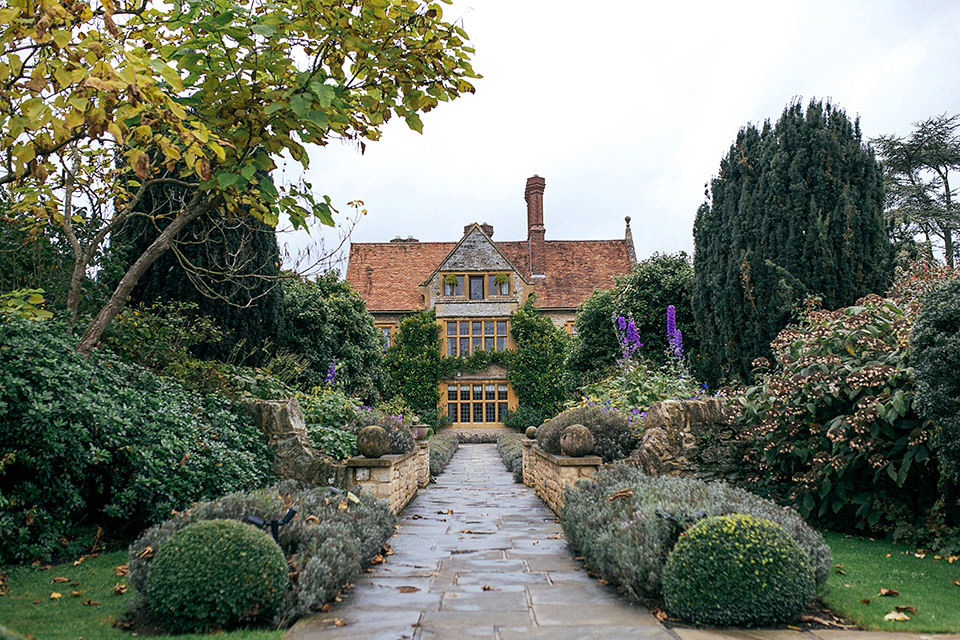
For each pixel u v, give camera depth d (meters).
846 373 5.86
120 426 4.96
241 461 5.96
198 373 7.05
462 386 26.86
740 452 7.06
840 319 6.41
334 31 4.92
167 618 3.26
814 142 10.12
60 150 5.09
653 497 4.46
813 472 5.73
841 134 10.21
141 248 9.26
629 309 16.27
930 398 4.56
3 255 7.25
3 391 4.34
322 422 8.59
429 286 27.67
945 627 3.17
